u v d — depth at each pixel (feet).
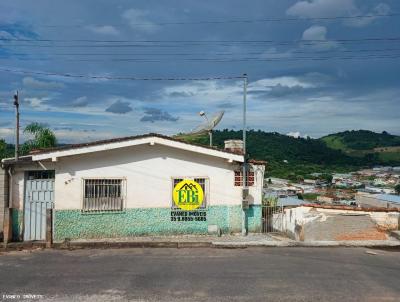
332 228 43.60
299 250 39.65
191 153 46.62
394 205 101.45
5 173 44.42
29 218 44.93
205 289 27.40
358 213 43.88
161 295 26.22
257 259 35.70
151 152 46.03
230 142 51.11
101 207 45.21
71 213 44.70
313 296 26.14
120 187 45.60
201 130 54.90
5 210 43.27
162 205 46.16
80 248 40.52
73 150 43.50
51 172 45.19
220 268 32.58
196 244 41.60
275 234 48.08
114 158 45.39
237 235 46.65
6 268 32.71
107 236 45.19
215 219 46.91
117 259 35.70
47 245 40.91
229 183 47.19
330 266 33.40
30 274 30.91
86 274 30.89
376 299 25.67
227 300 25.39
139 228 45.75
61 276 30.35
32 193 45.01
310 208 43.93
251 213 48.03
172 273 31.12
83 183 44.88
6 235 43.09
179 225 46.42
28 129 63.82
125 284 28.43
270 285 28.27
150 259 35.68
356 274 31.09
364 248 40.86
